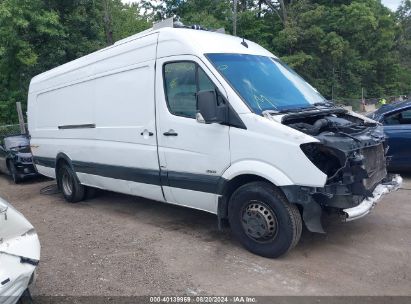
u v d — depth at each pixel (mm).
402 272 4297
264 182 4680
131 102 6102
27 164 11266
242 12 35875
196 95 5090
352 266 4480
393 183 5199
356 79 41938
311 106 5250
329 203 4359
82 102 7254
